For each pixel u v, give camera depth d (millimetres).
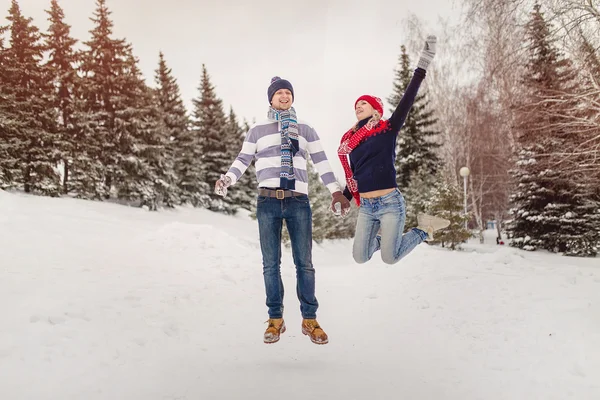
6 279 4469
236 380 2617
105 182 20188
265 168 3068
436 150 25062
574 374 2719
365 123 3391
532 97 11938
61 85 18984
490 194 26500
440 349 3469
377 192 3197
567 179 15469
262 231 3020
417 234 3279
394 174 3227
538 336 3453
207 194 28500
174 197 23125
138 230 11188
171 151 23875
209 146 29781
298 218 3025
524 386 2588
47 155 17234
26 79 17359
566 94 10312
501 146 19953
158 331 3723
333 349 3545
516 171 18531
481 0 10453
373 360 3199
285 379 2648
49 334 3215
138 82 21141
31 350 2924
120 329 3600
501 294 4980
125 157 19891
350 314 5047
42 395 2336
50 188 16703
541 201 18062
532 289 4996
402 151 24156
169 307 4512
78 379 2580
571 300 4227
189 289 5379
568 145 12805
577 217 17281
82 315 3730
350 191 3357
